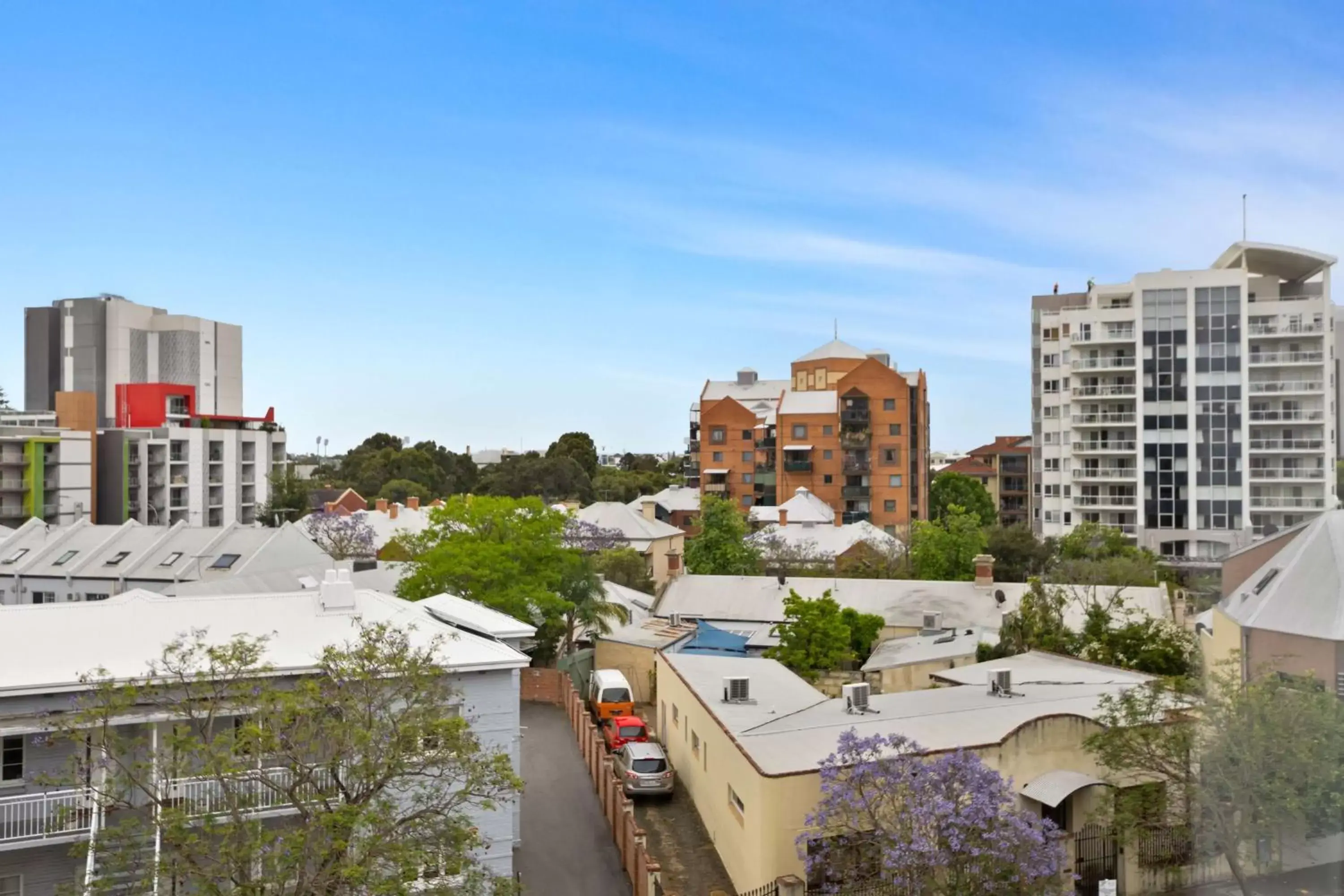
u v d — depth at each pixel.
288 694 19.94
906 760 21.59
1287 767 13.62
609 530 83.75
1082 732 26.00
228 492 106.94
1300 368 76.25
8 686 21.50
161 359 134.38
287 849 18.33
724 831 27.95
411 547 52.25
